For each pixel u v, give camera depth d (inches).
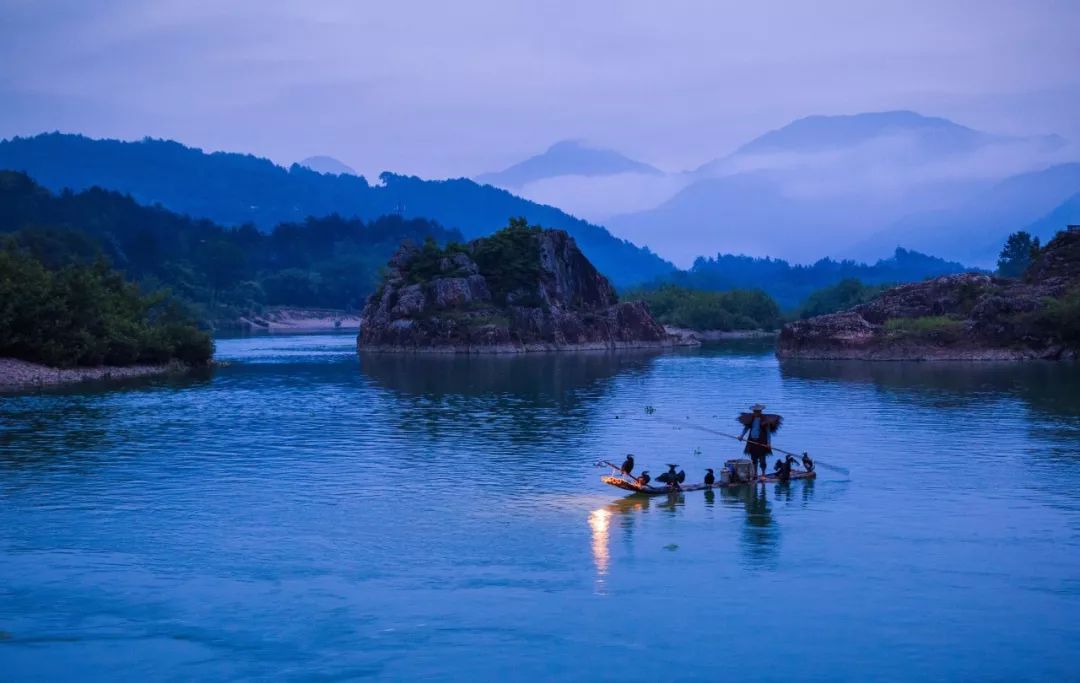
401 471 1563.7
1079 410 2273.6
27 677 765.9
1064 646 797.2
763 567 1010.7
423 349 5615.2
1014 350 4158.5
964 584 948.6
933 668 761.0
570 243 6683.1
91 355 3759.8
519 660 786.2
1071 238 4751.5
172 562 1050.7
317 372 3944.4
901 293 4881.9
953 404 2440.9
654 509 1279.5
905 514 1234.0
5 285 3560.5
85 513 1269.7
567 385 3230.8
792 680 744.3
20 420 2247.8
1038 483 1421.0
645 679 749.9
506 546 1102.4
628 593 935.0
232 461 1665.8
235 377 3666.3
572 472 1549.0
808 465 1478.8
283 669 776.9
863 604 897.5
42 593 952.3
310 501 1337.4
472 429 2074.3
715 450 1769.2
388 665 781.3
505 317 5856.3
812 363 4313.5
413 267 6102.4
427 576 995.9
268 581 984.9
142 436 1979.6
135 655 806.5
